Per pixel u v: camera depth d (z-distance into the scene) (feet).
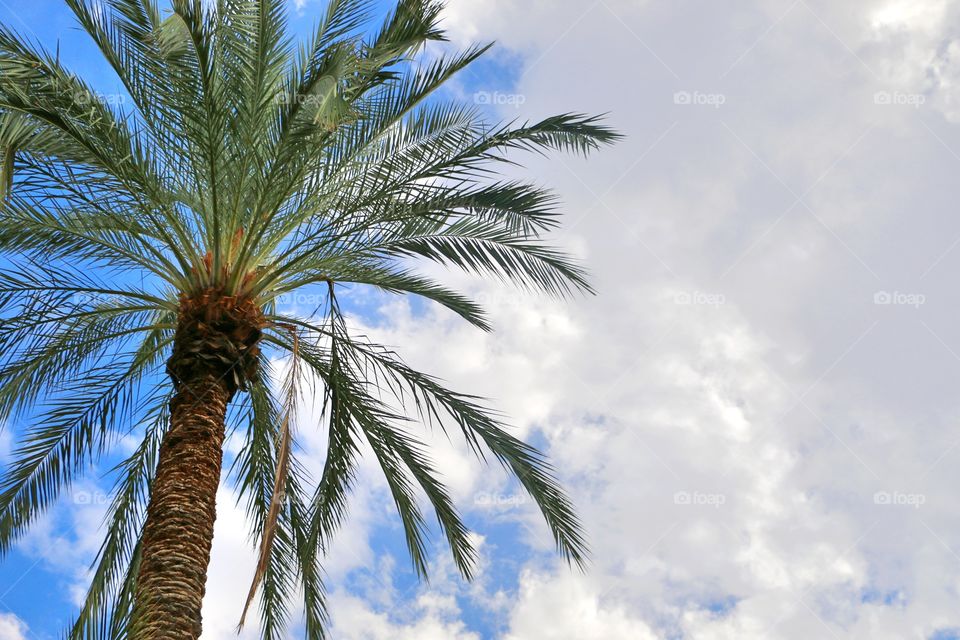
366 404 39.45
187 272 36.55
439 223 38.01
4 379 37.04
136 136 35.55
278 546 40.73
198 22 32.76
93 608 38.50
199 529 32.83
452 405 39.42
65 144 33.45
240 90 35.78
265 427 41.57
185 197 37.24
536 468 39.27
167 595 31.09
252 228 36.11
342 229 37.63
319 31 37.81
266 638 40.22
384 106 38.22
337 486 38.47
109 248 36.68
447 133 38.83
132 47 35.12
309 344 39.22
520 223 38.75
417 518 40.19
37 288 36.29
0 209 34.42
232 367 35.78
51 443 38.93
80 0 34.60
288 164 35.96
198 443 34.22
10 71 32.01
